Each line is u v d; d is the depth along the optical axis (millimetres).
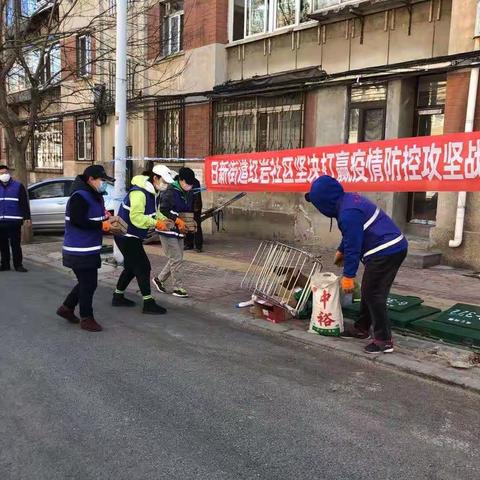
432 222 9695
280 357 4914
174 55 14344
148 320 6125
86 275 5598
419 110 9703
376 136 10117
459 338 5047
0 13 11406
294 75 11148
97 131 18156
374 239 4684
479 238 8359
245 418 3652
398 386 4266
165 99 14516
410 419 3682
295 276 6090
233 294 7238
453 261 8719
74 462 3061
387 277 4758
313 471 3002
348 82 10266
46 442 3287
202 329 5789
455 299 6781
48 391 4055
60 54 16812
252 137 12523
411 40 9398
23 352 4938
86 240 5500
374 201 10023
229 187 8250
